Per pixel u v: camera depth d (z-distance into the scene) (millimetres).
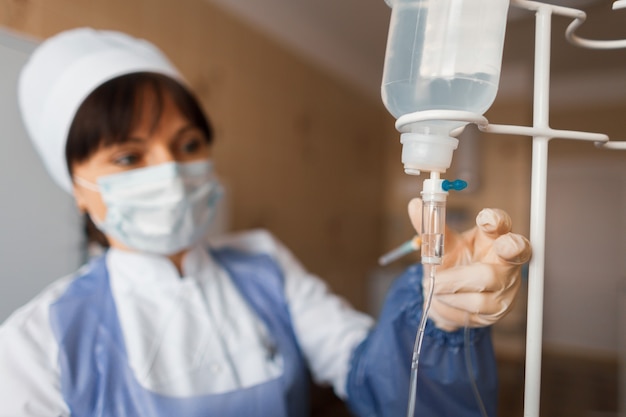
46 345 612
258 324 759
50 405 572
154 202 687
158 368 640
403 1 337
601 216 1877
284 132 1674
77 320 652
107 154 685
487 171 2025
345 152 2123
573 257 1938
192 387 636
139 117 682
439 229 366
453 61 315
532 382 343
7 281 813
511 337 1121
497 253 361
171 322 693
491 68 319
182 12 1222
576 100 1278
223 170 1365
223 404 640
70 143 686
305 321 818
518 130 334
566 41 442
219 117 1355
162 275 729
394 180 2498
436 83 321
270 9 1549
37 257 855
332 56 1896
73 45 718
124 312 680
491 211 384
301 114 1775
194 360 665
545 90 343
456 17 315
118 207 688
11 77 829
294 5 1571
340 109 2062
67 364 603
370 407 609
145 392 608
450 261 417
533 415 342
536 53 347
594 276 1898
